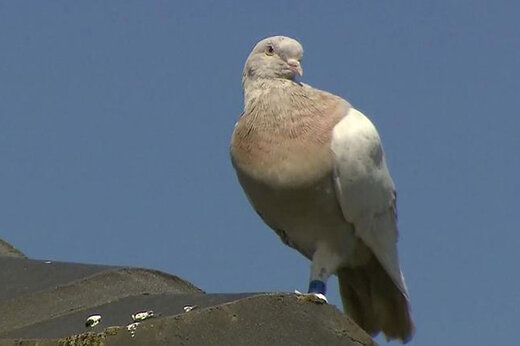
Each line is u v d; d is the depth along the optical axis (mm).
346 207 11289
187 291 9656
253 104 11469
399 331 12016
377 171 11547
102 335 6688
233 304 6836
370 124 11570
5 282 9312
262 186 11234
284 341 6926
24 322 8430
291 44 11836
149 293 8867
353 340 7148
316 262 11602
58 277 9195
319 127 11203
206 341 6680
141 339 6617
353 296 12281
